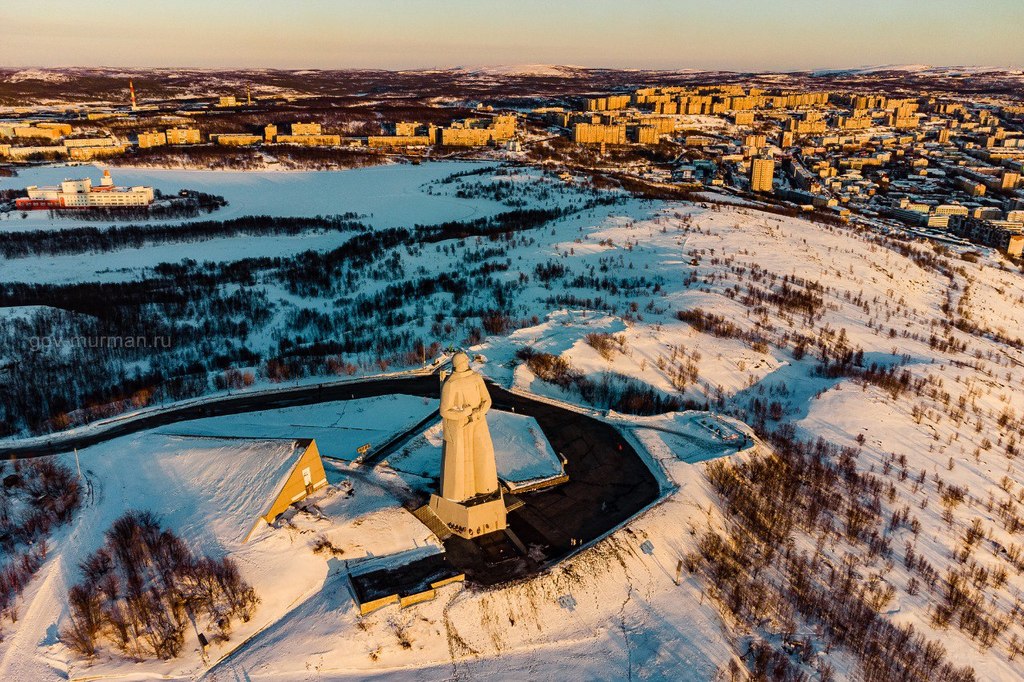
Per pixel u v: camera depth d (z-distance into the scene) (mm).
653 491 89375
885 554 84562
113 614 66375
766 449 102750
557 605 73000
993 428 123000
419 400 113812
